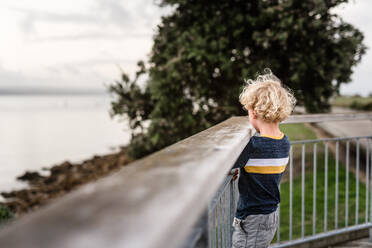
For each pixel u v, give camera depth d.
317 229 4.55
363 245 3.17
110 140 46.53
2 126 67.75
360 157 9.09
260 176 1.64
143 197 0.40
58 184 21.12
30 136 51.44
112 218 0.33
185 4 8.82
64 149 38.88
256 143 1.61
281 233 4.57
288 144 1.74
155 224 0.33
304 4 7.93
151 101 9.95
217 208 1.40
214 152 0.73
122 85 10.02
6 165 30.05
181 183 0.46
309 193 6.25
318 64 8.02
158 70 8.77
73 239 0.28
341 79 8.48
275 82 1.77
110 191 0.42
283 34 7.45
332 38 8.36
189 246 0.75
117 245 0.28
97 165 25.34
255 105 1.71
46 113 115.12
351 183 6.70
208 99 9.23
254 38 7.85
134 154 10.79
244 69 7.95
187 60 8.25
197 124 8.65
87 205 0.37
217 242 1.41
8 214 7.32
